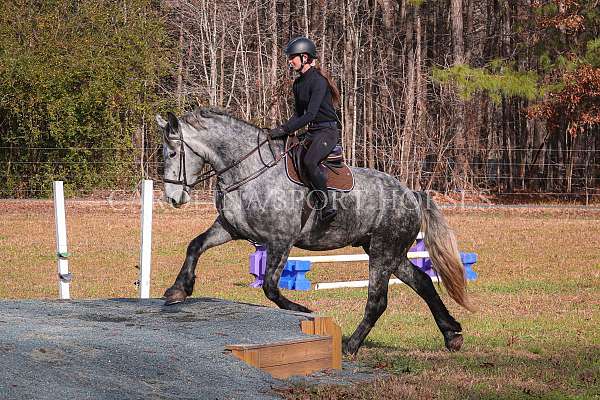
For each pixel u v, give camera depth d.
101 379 6.08
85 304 8.92
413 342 9.65
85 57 31.02
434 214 8.98
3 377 5.77
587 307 12.38
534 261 18.02
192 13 38.22
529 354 8.97
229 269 16.52
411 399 6.66
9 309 8.55
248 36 40.09
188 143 8.14
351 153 38.66
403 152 35.12
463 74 31.31
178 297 7.84
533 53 33.47
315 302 12.70
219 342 7.16
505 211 29.47
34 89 29.28
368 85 40.81
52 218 24.23
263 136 8.20
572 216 28.59
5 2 32.16
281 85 36.72
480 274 16.08
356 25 43.03
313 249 8.58
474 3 44.84
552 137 40.94
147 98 33.09
